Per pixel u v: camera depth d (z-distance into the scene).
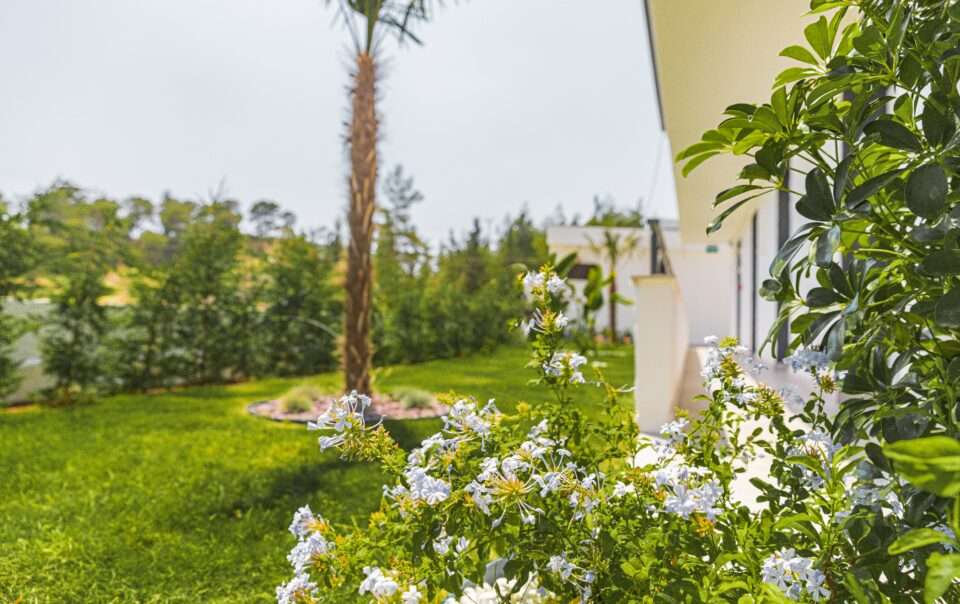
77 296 8.52
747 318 10.83
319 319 11.60
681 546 1.27
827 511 1.21
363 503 3.66
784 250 1.07
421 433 5.54
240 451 5.08
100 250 8.81
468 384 8.45
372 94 6.46
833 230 0.98
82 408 7.76
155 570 2.78
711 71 3.95
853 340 1.13
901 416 0.98
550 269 1.66
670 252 18.53
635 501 1.40
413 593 1.03
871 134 1.03
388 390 7.57
